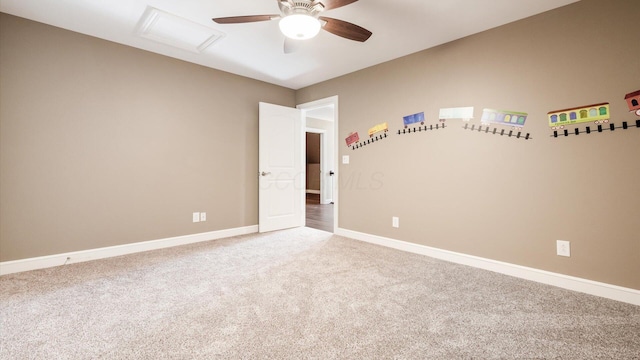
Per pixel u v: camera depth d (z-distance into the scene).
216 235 3.71
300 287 2.21
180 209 3.39
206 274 2.46
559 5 2.19
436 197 2.94
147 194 3.14
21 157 2.46
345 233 3.84
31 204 2.51
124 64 2.96
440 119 2.89
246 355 1.41
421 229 3.06
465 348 1.47
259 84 4.11
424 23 2.49
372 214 3.53
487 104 2.58
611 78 2.00
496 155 2.53
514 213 2.44
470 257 2.70
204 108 3.56
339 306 1.91
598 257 2.07
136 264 2.70
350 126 3.76
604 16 2.02
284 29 1.87
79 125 2.71
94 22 2.53
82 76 2.72
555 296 2.06
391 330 1.63
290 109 4.36
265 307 1.89
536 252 2.33
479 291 2.14
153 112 3.16
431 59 2.96
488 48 2.57
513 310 1.86
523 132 2.38
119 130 2.94
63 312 1.81
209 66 3.57
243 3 2.23
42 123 2.54
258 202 4.12
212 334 1.58
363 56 3.21
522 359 1.39
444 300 2.00
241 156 3.94
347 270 2.58
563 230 2.21
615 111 1.99
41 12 2.37
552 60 2.24
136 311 1.83
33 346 1.47
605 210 2.04
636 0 1.91
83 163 2.74
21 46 2.44
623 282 1.98
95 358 1.38
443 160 2.87
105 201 2.87
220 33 2.71
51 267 2.59
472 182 2.68
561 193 2.21
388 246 3.36
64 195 2.65
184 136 3.40
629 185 1.95
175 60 3.31
